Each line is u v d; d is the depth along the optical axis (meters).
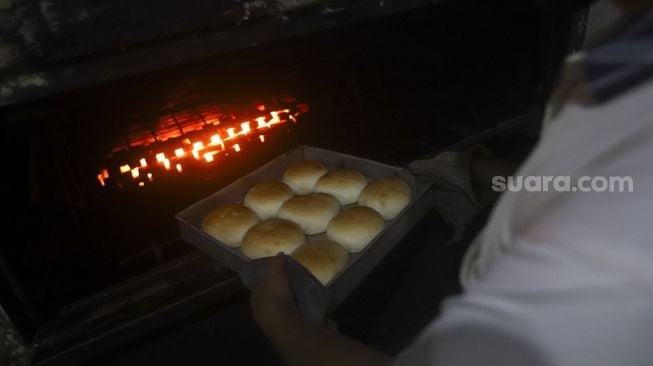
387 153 2.00
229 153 1.60
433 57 1.90
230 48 1.20
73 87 1.06
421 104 2.03
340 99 1.84
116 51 1.08
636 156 0.28
